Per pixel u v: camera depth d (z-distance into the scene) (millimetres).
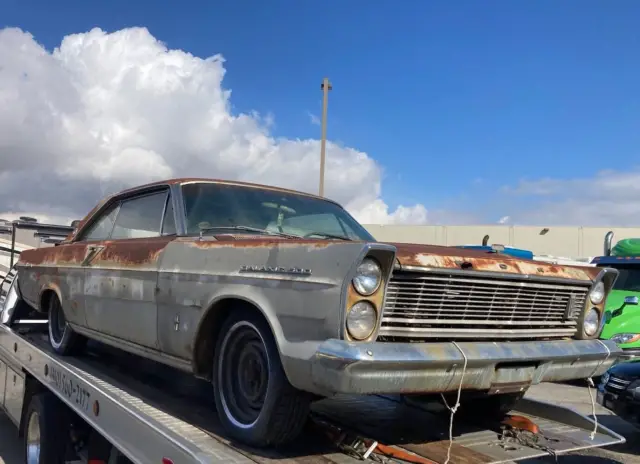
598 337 3592
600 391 6254
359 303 2521
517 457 3141
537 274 3166
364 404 4238
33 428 5031
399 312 2725
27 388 5359
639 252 10602
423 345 2660
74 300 4879
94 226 5207
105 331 4402
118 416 3453
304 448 3004
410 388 2582
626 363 6281
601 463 5152
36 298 5797
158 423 3131
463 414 3941
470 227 31938
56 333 5430
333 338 2500
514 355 2912
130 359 5203
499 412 3834
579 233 30453
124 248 4219
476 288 2947
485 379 2846
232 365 3150
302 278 2670
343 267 2520
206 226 3848
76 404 4145
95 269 4539
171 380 4387
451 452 3170
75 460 4582
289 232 4074
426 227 32750
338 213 4629
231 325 3125
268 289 2824
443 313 2863
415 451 3156
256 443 2920
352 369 2395
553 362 3146
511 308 3123
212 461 2570
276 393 2787
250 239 3180
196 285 3324
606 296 3604
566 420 3873
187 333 3355
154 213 4270
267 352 2850
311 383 2537
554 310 3357
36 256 5973
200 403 3699
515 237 31359
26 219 7645
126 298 4051
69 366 4578
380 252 2541
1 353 6410
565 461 5043
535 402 4078
